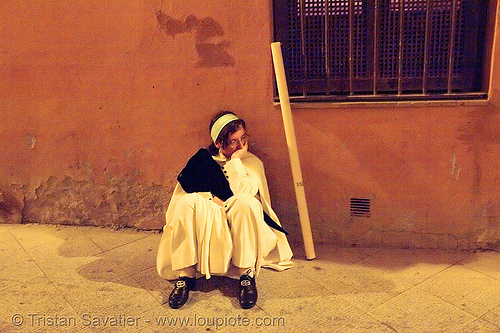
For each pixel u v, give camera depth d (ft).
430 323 9.26
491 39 10.69
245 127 11.89
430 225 11.89
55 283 11.06
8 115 13.28
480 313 9.52
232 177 11.02
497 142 11.07
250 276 10.26
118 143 13.00
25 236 13.39
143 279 11.19
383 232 12.17
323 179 12.09
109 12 12.09
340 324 9.33
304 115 11.73
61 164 13.46
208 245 10.18
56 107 13.01
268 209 11.34
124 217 13.64
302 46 11.57
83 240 13.14
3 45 12.75
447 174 11.47
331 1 11.36
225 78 11.93
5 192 13.92
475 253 11.75
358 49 11.55
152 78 12.32
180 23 11.80
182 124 12.50
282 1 11.53
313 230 12.52
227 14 11.52
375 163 11.72
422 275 10.90
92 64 12.51
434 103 11.00
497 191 11.37
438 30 11.14
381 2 11.18
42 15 12.39
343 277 10.94
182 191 11.21
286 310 9.84
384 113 11.35
